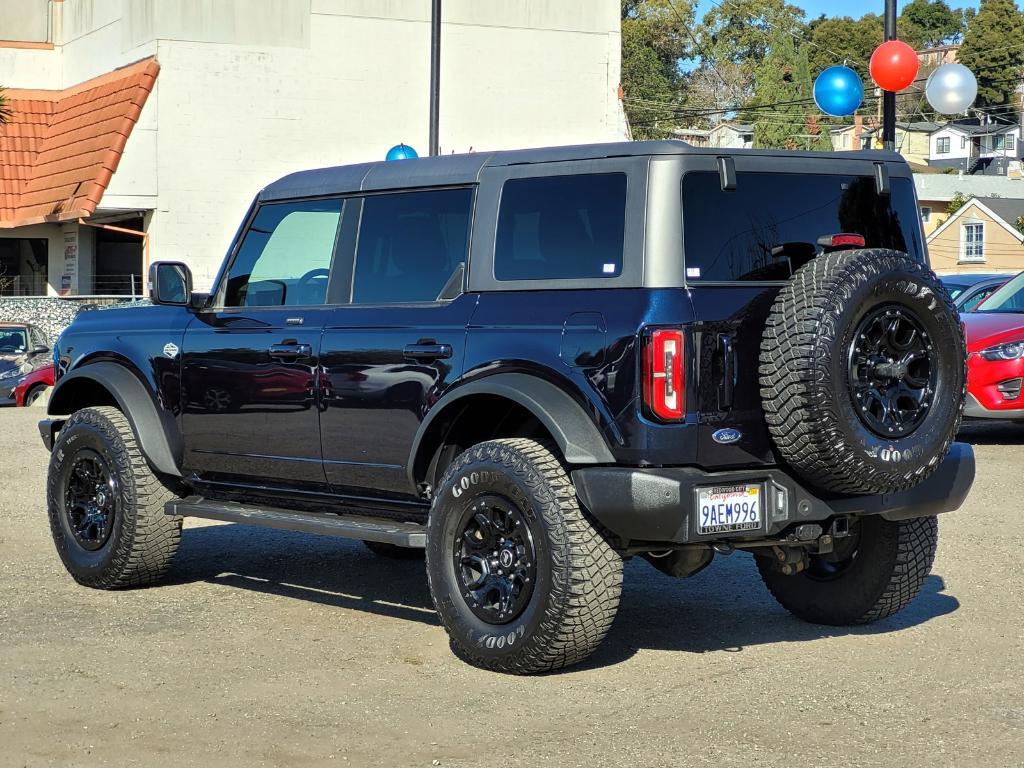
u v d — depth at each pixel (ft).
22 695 18.22
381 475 21.26
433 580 19.81
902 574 21.38
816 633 21.77
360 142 97.91
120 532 24.66
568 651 18.66
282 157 95.81
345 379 21.54
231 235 94.38
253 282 23.75
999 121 379.55
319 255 22.81
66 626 22.25
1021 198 231.30
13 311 88.22
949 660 19.98
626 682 18.84
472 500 19.40
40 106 102.63
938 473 20.03
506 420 20.70
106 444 24.82
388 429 20.95
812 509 18.84
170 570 26.50
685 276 18.42
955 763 15.39
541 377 18.93
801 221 19.75
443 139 100.17
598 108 103.50
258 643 21.13
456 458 19.98
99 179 88.69
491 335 19.62
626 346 18.07
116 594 24.89
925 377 18.66
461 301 20.34
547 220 19.63
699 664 19.83
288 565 27.61
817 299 17.79
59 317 88.94
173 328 24.63
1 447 48.88
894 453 18.19
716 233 18.84
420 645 20.99
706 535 17.98
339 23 96.84
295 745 16.16
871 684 18.69
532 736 16.46
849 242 19.15
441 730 16.71
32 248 103.09
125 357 25.25
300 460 22.44
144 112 91.71
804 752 15.80
